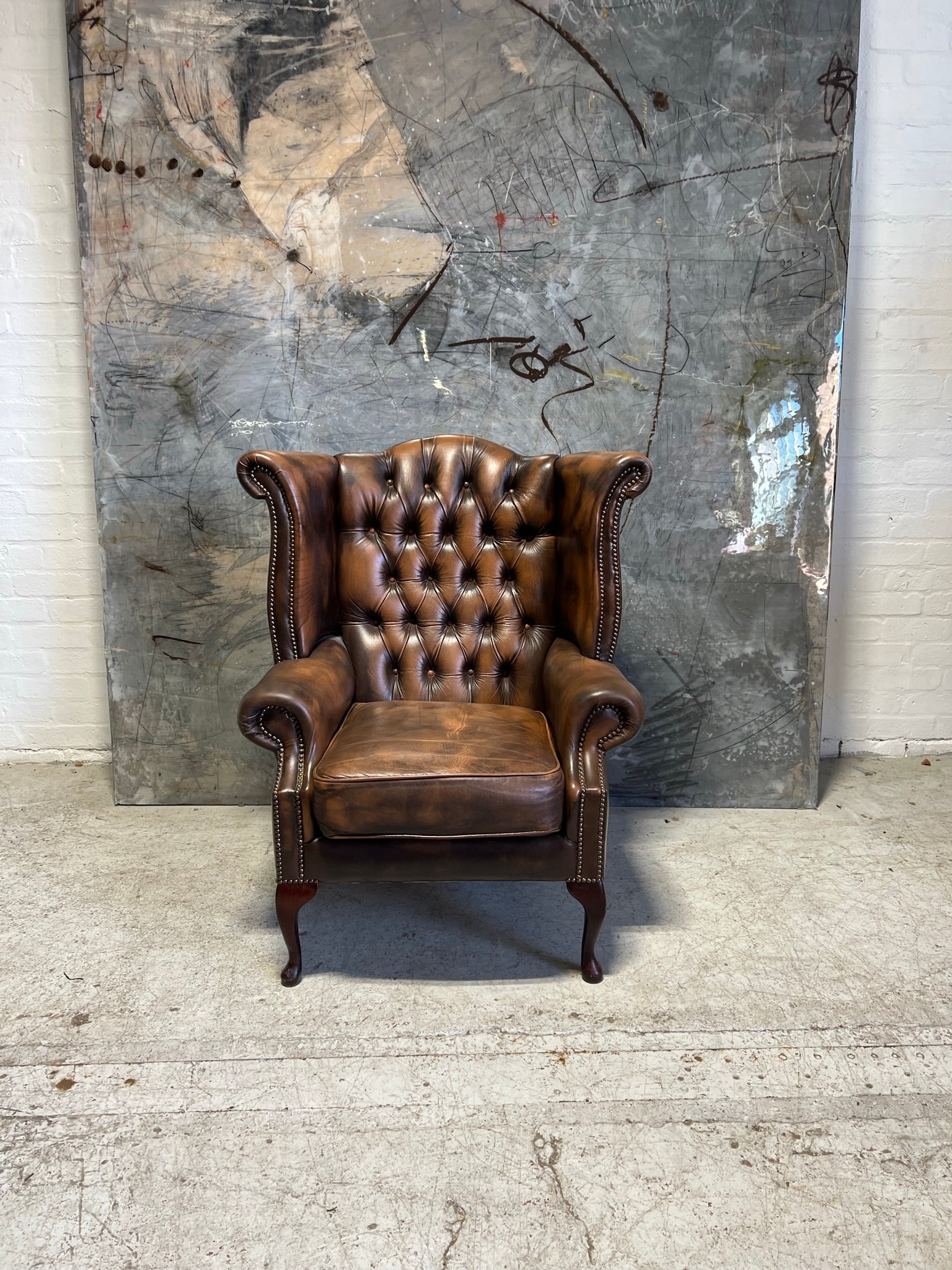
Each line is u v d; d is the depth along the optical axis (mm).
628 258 2270
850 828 2340
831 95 2201
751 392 2320
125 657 2436
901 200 2479
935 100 2430
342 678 1869
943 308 2539
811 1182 1212
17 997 1610
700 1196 1189
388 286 2287
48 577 2656
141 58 2184
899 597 2711
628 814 2453
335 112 2207
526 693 2055
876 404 2592
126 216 2246
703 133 2217
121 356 2305
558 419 2348
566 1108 1352
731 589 2402
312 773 1611
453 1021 1557
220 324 2295
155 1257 1100
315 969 1715
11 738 2760
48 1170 1231
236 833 2314
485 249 2271
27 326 2508
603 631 1783
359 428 2352
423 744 1656
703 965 1723
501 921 1904
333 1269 1083
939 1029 1527
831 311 2283
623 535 2387
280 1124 1316
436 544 2090
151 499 2371
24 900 1962
